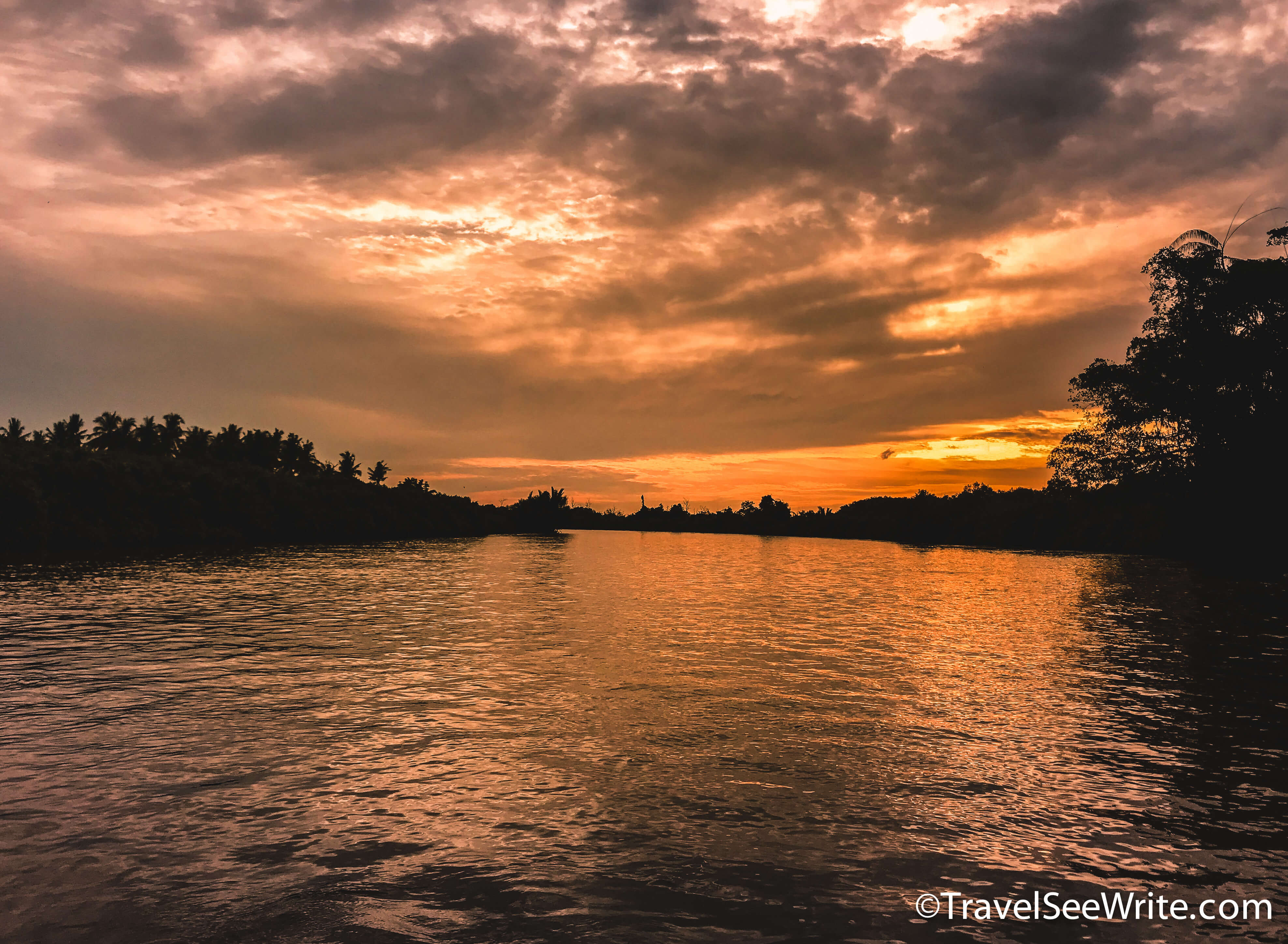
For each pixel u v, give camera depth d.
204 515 103.12
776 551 106.00
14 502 73.56
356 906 8.02
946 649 24.41
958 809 10.83
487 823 10.15
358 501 132.62
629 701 17.00
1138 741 14.23
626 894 8.32
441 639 25.62
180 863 8.96
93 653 22.33
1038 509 113.56
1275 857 9.48
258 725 14.76
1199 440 59.06
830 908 8.10
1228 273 56.22
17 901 8.08
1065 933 7.69
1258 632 28.59
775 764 12.67
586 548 113.50
